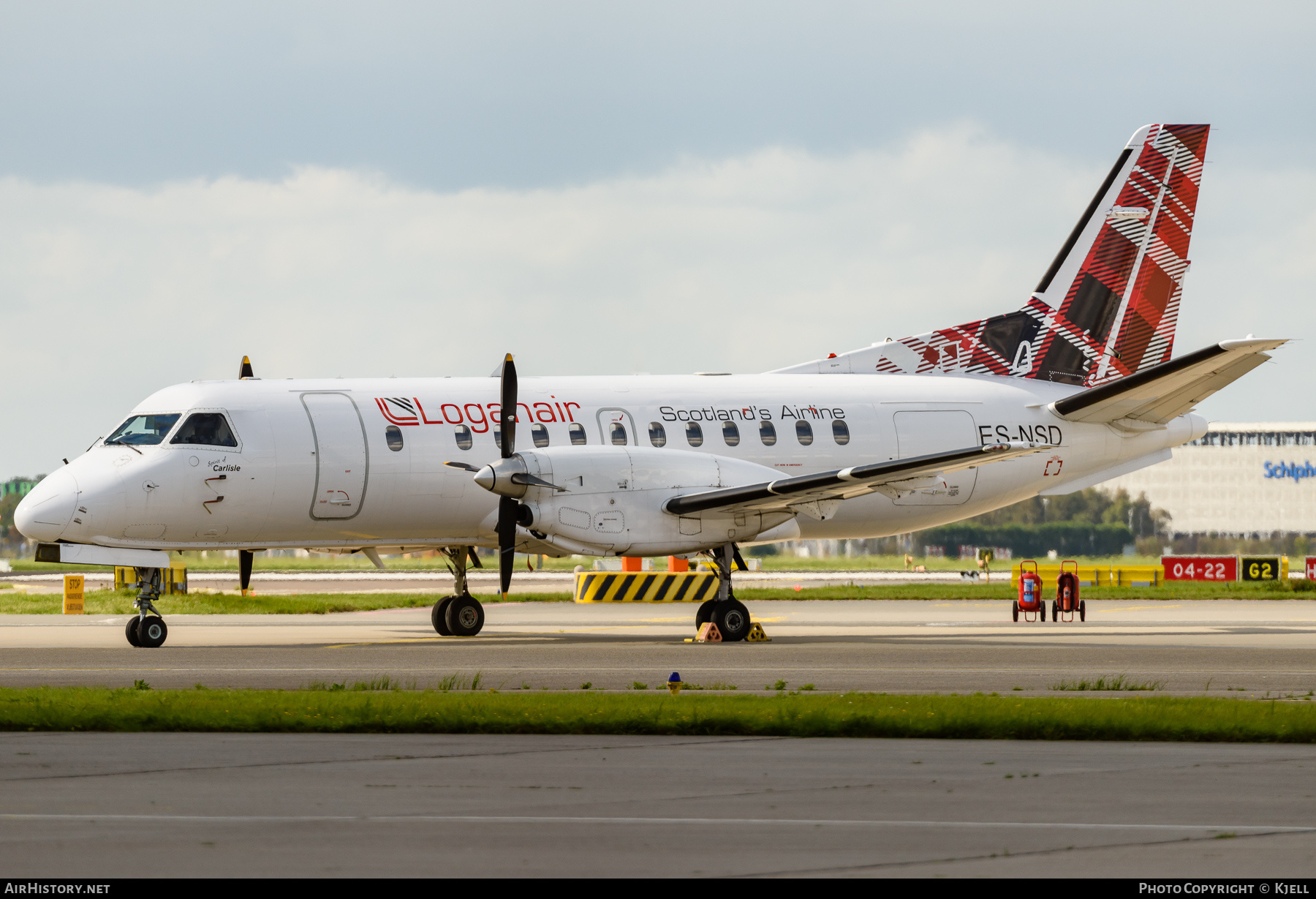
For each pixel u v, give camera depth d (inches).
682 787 972.6
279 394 2447.1
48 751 1135.6
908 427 2765.7
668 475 2405.3
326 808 895.1
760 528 2433.6
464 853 775.1
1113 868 745.0
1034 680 1712.6
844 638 2536.9
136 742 1184.2
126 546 2330.2
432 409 2506.2
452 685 1626.5
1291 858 765.9
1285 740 1200.8
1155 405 2824.8
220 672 1807.3
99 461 2330.2
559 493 2332.7
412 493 2465.6
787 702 1405.0
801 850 782.5
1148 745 1183.6
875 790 964.0
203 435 2362.2
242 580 2593.5
